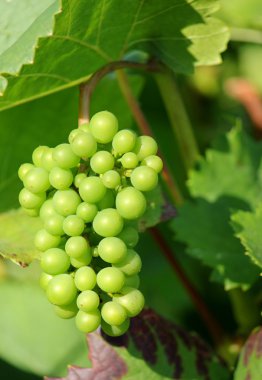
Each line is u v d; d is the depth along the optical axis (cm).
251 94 86
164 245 70
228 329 76
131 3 57
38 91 59
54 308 51
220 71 90
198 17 59
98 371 58
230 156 71
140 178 51
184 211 69
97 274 50
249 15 82
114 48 60
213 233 68
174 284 81
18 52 58
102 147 53
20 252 57
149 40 61
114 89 68
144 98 88
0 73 56
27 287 81
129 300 50
